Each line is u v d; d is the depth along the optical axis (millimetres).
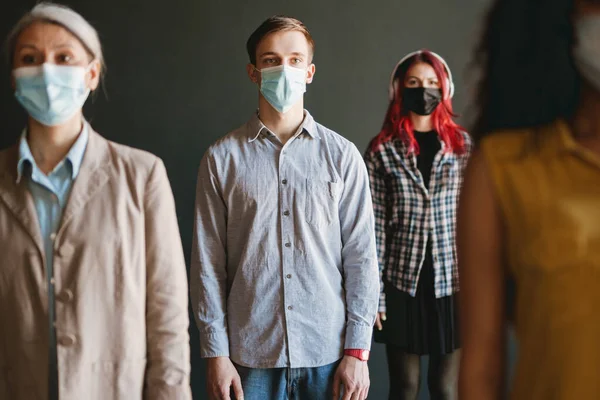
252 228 1901
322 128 2016
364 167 1992
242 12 2635
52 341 1413
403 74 2594
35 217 1434
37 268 1413
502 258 869
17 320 1405
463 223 893
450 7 2668
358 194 1958
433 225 2516
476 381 864
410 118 2578
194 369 2705
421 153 2566
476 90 947
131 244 1455
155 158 1537
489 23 927
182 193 2678
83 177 1463
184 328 1478
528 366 830
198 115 2658
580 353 778
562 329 788
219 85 2650
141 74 2639
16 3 2600
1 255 1423
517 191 838
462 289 895
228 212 1943
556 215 797
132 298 1438
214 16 2635
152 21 2629
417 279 2504
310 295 1887
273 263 1894
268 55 1976
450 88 2611
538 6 869
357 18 2650
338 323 1922
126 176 1488
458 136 2574
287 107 1966
